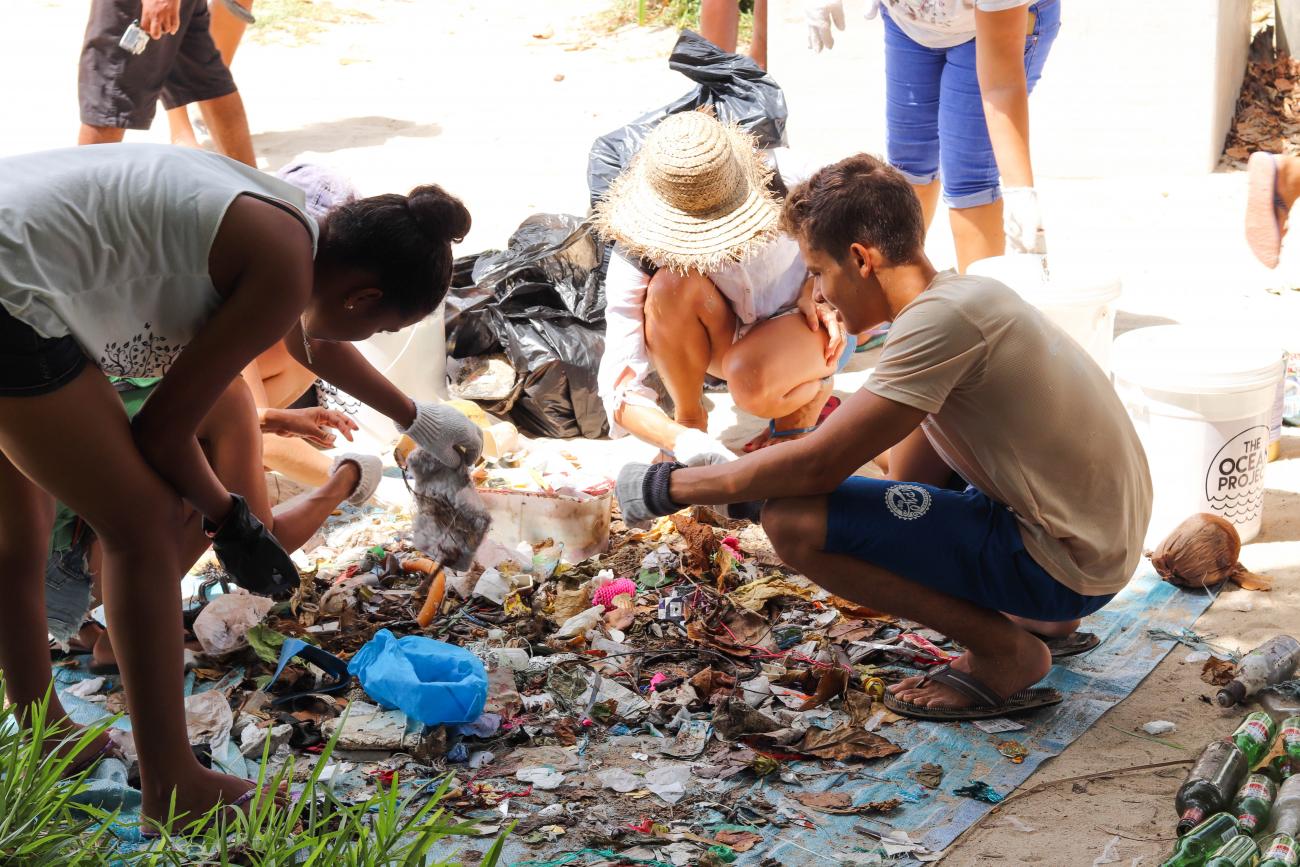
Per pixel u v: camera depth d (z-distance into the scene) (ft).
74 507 8.61
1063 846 9.22
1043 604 10.69
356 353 11.46
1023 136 15.67
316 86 36.86
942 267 22.39
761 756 10.26
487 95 35.58
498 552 13.48
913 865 9.04
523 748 10.64
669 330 14.34
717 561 13.24
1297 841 8.73
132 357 8.73
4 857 7.86
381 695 10.78
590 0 45.16
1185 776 10.02
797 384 14.85
